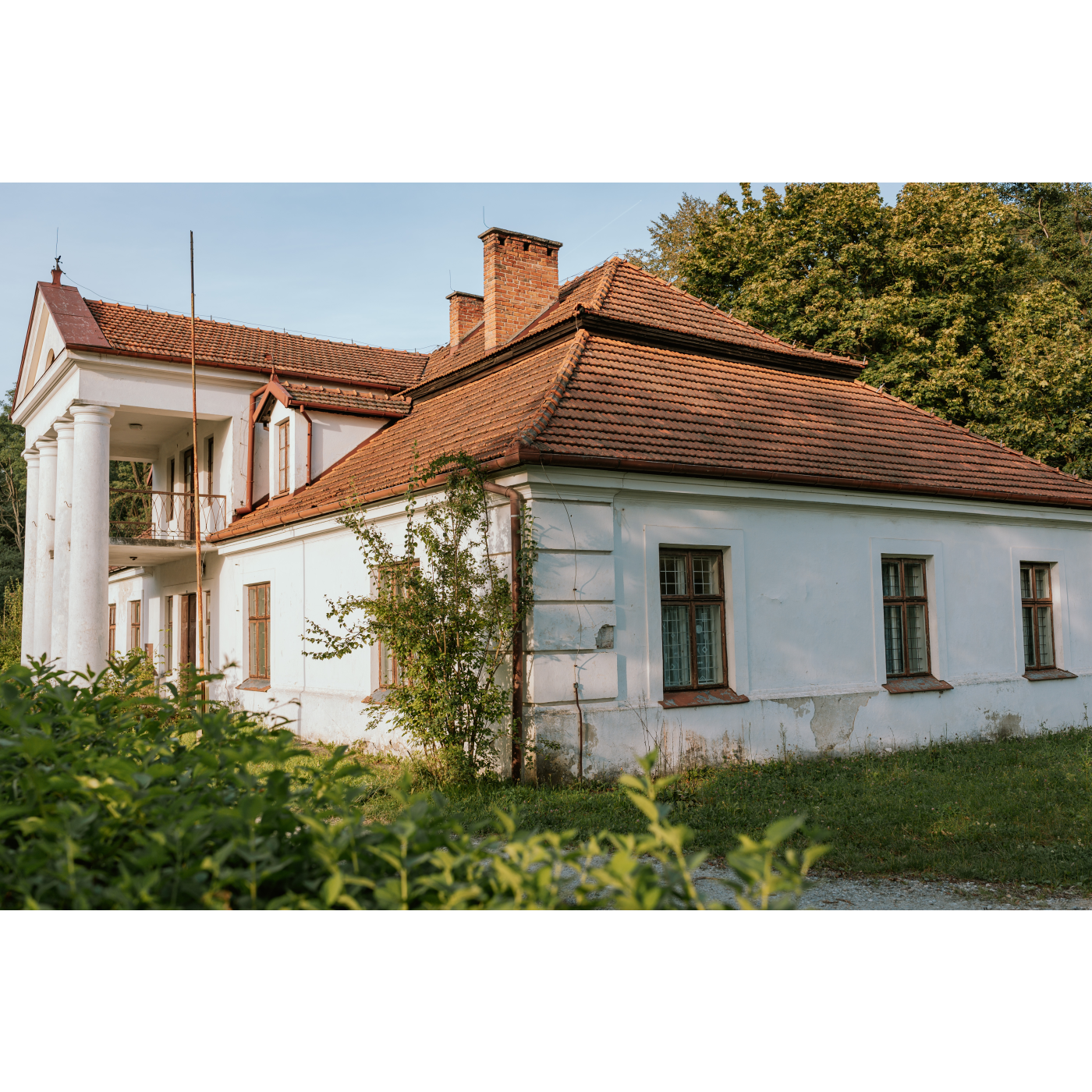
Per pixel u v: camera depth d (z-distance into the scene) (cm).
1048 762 1042
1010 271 2728
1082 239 3216
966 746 1194
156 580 2236
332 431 1677
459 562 948
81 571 1672
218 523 1855
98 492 1694
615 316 1240
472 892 225
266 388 1725
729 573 1070
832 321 2272
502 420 1099
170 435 2166
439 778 908
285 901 229
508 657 936
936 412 2245
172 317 1975
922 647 1260
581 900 221
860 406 1409
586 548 950
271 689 1530
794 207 2472
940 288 2400
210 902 233
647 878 215
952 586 1288
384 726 1180
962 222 2391
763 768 1014
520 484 932
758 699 1066
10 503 4438
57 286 1839
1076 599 1447
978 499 1290
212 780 306
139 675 480
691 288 2581
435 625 929
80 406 1695
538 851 227
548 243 1591
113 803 265
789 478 1077
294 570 1482
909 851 658
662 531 1019
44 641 2033
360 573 1273
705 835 706
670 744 985
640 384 1152
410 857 245
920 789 877
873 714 1165
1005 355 2258
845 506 1174
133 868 251
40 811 272
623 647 973
